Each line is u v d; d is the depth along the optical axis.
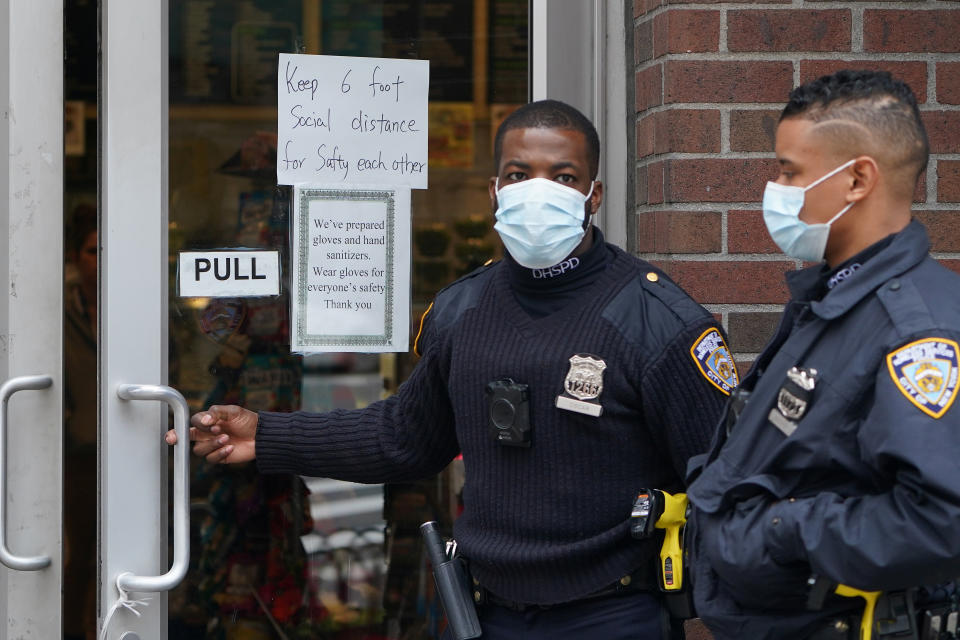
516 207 2.58
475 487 2.66
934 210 3.39
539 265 2.60
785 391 2.06
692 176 3.28
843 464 1.99
